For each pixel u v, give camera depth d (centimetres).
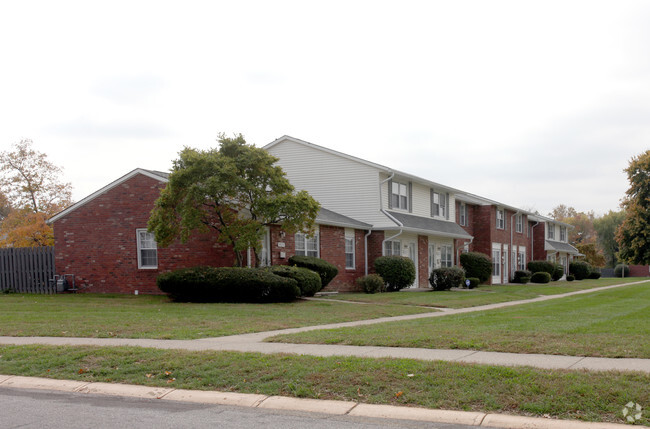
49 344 1009
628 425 543
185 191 1811
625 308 1684
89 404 676
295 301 1870
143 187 2109
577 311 1591
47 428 581
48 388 763
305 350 927
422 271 2916
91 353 903
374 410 617
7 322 1314
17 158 3478
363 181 2648
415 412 604
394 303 1920
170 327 1231
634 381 657
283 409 643
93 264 2169
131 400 694
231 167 1773
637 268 6631
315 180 2753
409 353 880
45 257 2231
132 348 937
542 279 3997
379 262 2514
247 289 1769
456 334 1056
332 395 666
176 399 695
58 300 1891
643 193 4300
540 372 704
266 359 824
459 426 572
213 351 895
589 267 5403
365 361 791
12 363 869
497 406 604
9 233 2948
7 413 639
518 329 1138
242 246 1789
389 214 2597
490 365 752
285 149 2838
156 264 2092
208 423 591
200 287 1786
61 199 3584
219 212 1872
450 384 670
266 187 2052
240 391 701
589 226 9050
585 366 760
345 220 2525
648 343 930
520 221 4469
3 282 2273
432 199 3158
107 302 1812
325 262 2178
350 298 2067
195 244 2039
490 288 3075
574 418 566
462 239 3456
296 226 1958
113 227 2147
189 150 1834
